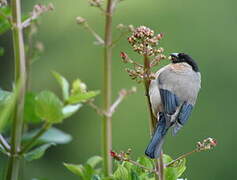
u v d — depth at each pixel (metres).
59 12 16.89
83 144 16.48
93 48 16.95
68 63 16.72
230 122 16.81
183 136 16.92
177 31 17.42
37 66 16.27
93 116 16.64
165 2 17.69
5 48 12.65
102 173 7.36
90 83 16.95
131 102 17.03
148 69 5.50
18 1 6.55
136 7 17.72
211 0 17.56
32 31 7.68
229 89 17.05
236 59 17.19
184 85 7.14
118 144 16.91
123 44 17.14
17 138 6.47
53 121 6.55
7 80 12.62
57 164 14.41
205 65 17.14
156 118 6.53
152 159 5.99
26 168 13.02
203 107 16.97
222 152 16.75
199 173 16.70
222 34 17.31
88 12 17.03
